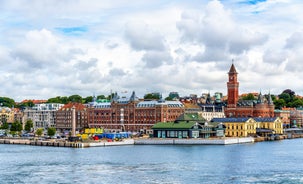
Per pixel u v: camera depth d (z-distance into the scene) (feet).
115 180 440.45
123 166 531.91
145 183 425.28
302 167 515.50
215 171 488.02
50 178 453.99
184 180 436.76
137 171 492.54
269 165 532.32
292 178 444.14
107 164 550.36
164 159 597.93
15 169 513.86
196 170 495.82
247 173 473.67
